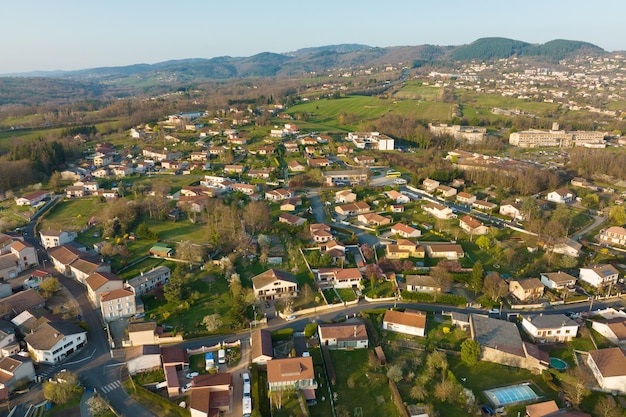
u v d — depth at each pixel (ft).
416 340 372.17
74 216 645.10
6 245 517.96
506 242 555.28
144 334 363.35
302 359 322.14
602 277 456.86
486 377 329.11
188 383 318.86
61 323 372.99
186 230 583.17
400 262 494.18
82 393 311.68
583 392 306.96
